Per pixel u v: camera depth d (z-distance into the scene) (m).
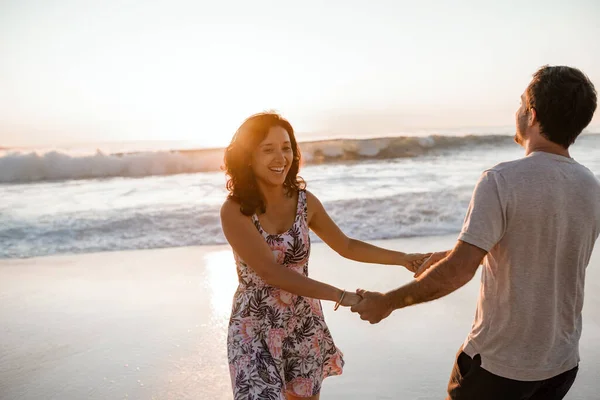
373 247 2.95
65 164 15.07
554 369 2.00
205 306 5.06
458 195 9.63
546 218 1.90
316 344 2.64
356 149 17.58
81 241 7.64
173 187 12.62
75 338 4.37
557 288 1.97
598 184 2.00
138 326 4.59
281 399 2.37
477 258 1.94
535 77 2.04
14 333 4.49
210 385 3.59
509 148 18.58
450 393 2.20
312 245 7.11
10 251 7.21
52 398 3.45
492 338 2.02
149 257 6.82
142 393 3.49
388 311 2.27
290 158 2.52
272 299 2.54
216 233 7.92
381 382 3.55
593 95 1.96
